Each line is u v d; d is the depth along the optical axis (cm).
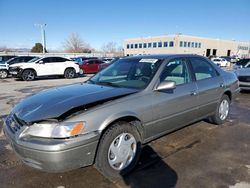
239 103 722
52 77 1772
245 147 387
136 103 310
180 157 352
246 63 1143
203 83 425
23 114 279
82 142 256
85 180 294
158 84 341
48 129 251
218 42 7275
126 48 8019
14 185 285
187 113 390
